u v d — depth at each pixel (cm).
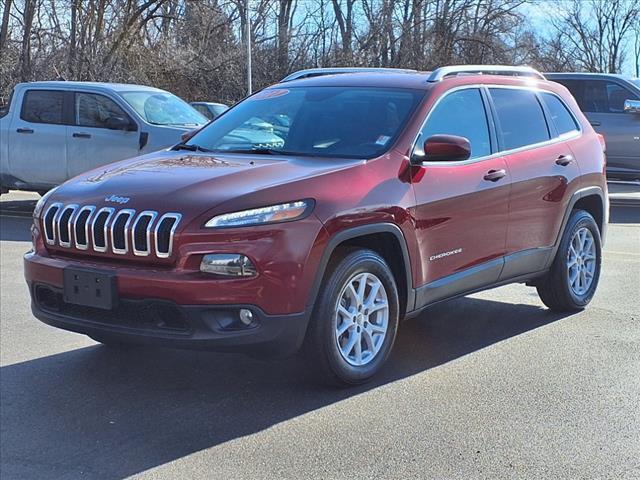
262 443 391
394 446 386
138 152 1061
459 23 3616
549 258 601
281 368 501
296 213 413
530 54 3953
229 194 411
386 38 3469
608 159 1311
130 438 399
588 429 406
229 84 3128
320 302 427
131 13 3102
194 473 361
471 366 504
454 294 523
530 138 591
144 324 412
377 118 510
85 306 426
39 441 397
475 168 525
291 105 555
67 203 441
